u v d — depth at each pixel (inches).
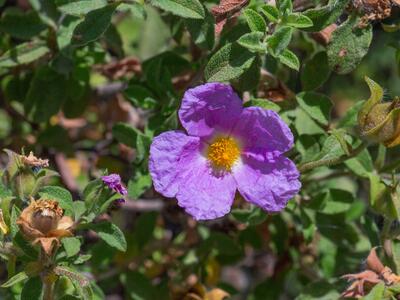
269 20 15.5
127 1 15.7
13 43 19.7
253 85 16.0
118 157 20.4
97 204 14.8
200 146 15.6
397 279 15.7
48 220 14.1
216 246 18.9
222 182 15.5
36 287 15.1
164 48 20.0
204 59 17.3
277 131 15.3
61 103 18.7
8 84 19.3
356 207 20.5
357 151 16.0
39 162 14.8
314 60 16.8
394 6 16.5
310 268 19.8
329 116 17.0
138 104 17.6
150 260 20.0
